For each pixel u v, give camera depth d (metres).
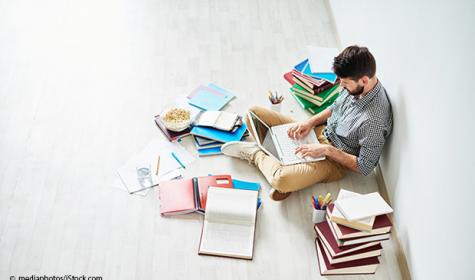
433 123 1.71
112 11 3.41
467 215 1.46
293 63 3.04
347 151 2.26
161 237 2.13
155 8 3.45
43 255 2.07
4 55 3.04
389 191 2.23
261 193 2.32
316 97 2.65
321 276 2.00
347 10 2.99
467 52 1.47
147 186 2.33
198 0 3.54
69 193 2.31
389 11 2.22
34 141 2.54
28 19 3.32
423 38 1.82
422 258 1.81
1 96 2.78
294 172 2.17
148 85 2.87
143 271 2.02
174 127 2.51
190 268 2.02
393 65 2.15
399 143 2.07
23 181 2.35
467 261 1.46
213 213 2.14
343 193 1.95
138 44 3.15
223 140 2.48
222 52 3.11
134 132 2.60
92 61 3.02
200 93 2.80
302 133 2.36
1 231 2.15
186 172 2.40
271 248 2.09
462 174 1.49
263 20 3.38
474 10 1.43
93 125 2.63
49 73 2.93
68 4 3.46
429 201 1.75
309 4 3.54
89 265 2.04
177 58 3.06
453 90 1.56
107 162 2.45
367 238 1.87
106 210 2.24
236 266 2.03
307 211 2.25
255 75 2.95
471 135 1.44
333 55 2.68
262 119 2.45
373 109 2.09
